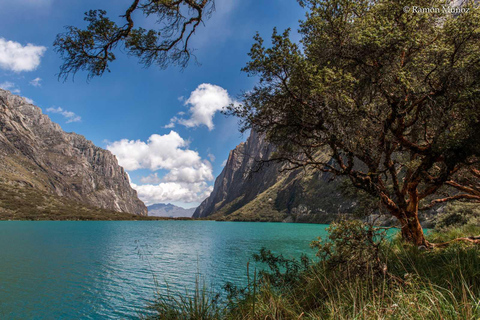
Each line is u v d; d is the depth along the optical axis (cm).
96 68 622
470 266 525
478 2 700
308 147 951
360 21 787
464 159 764
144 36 666
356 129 763
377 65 744
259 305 554
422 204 1465
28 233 7394
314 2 772
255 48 762
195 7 670
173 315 596
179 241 6016
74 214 18800
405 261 693
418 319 342
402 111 805
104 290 2050
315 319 448
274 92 819
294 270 825
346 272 583
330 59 792
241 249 4425
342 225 635
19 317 1566
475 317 319
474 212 1767
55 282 2308
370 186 925
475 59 670
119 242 5638
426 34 764
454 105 721
